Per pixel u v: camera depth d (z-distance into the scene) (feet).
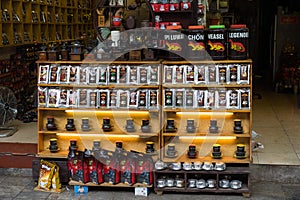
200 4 18.03
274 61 30.96
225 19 31.40
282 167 16.28
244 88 15.85
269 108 25.41
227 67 15.70
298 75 29.81
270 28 39.17
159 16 17.56
